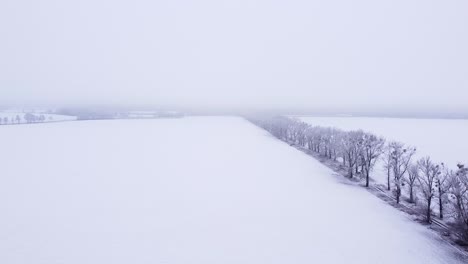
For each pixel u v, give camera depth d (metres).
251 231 37.03
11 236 35.06
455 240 33.88
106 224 38.88
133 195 51.19
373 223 39.19
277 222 39.75
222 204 46.69
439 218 39.81
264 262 29.84
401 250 31.95
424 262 29.56
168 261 29.80
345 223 39.31
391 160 57.53
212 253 31.52
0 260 29.59
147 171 69.12
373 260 30.02
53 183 58.41
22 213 42.41
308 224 38.97
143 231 36.88
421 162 49.88
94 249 32.09
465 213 33.16
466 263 29.20
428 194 39.34
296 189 54.56
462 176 35.81
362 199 48.88
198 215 42.12
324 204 46.56
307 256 30.89
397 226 38.16
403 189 53.50
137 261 29.73
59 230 36.88
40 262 29.38
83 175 65.19
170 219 40.75
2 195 50.72
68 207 45.09
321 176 64.25
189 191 53.41
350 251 31.92
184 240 34.50
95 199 48.91
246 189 54.72
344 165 69.19
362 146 60.19
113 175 65.25
